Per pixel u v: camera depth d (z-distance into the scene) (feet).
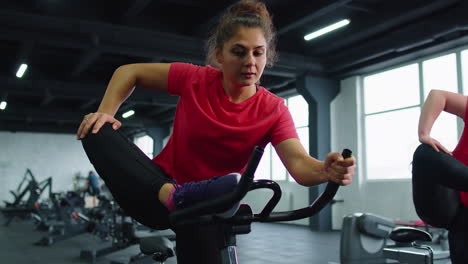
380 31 24.70
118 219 28.53
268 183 2.65
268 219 3.08
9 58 32.22
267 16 3.29
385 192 28.96
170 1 23.21
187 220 2.71
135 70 3.67
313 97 30.89
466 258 4.87
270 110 3.50
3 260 19.44
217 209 2.52
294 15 22.97
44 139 63.62
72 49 30.66
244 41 2.99
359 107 31.30
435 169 4.35
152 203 3.07
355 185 31.01
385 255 11.16
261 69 3.13
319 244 23.84
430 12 21.62
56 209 33.32
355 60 27.40
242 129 3.38
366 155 30.89
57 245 24.80
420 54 26.40
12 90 33.96
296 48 29.53
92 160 3.20
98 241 26.66
